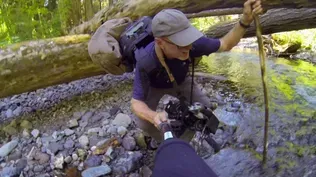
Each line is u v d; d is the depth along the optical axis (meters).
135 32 2.32
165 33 1.81
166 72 2.09
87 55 3.53
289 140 3.13
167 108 2.16
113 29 2.64
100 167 2.87
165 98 3.78
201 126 2.17
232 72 4.83
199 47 2.06
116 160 2.96
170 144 1.13
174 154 1.08
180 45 1.80
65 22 4.78
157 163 1.09
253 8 2.05
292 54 5.88
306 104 3.74
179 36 1.80
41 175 2.85
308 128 3.26
